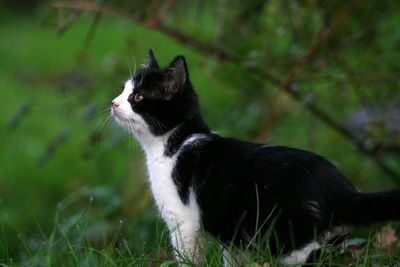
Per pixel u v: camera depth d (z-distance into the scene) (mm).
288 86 8930
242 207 5562
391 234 6254
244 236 5594
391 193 5121
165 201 6145
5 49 25906
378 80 8648
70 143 16094
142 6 9055
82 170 14359
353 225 5281
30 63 22656
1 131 17609
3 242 6793
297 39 9734
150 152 6520
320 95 9516
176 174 6121
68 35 25312
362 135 9812
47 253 5688
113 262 5328
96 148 12211
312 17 9281
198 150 6086
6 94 20562
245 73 10250
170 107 6559
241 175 5621
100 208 9812
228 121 10547
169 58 12547
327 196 5320
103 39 23156
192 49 9859
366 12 9469
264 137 9086
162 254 6734
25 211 12180
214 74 10273
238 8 9836
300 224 5266
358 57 9141
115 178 13016
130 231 7672
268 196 5391
